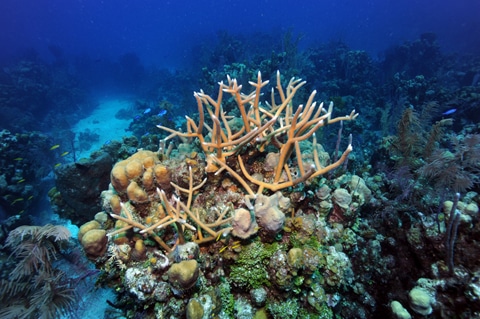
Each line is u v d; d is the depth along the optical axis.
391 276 3.29
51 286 3.29
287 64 14.74
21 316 3.25
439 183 3.73
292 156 3.47
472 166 3.84
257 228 2.63
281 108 3.34
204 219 2.95
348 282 3.13
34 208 8.42
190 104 15.50
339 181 3.95
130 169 2.83
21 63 21.11
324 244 3.01
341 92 14.86
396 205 3.68
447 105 9.92
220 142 2.88
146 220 2.83
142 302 2.54
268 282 2.70
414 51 18.05
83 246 2.63
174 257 2.49
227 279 2.83
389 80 15.71
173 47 48.75
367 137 10.23
